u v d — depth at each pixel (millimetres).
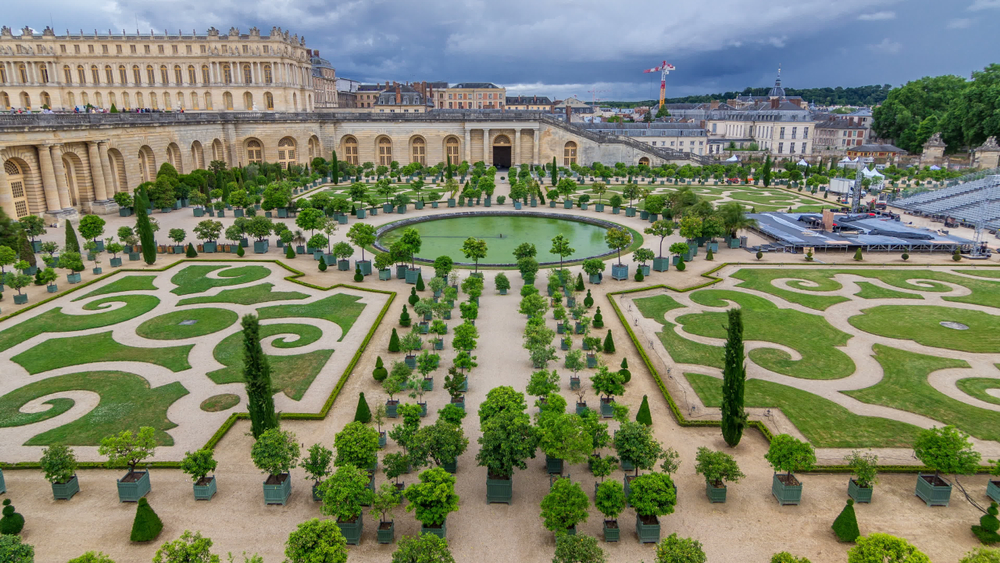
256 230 81625
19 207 93938
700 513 32250
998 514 31984
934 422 41156
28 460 36250
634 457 33438
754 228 102125
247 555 28859
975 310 63000
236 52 184000
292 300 64688
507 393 37031
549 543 30141
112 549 29094
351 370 48000
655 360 50719
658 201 104812
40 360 49688
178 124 131125
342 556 25703
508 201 126562
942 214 113875
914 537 30359
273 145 160375
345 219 102000
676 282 72000
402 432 34500
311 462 32562
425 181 155250
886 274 76750
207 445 37406
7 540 24656
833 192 137250
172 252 82812
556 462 35781
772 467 36344
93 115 105250
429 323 57906
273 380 46500
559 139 171750
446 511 29203
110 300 64375
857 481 33094
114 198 104750
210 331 56000
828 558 28844
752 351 52750
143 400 43312
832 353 52312
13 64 183875
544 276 73750
